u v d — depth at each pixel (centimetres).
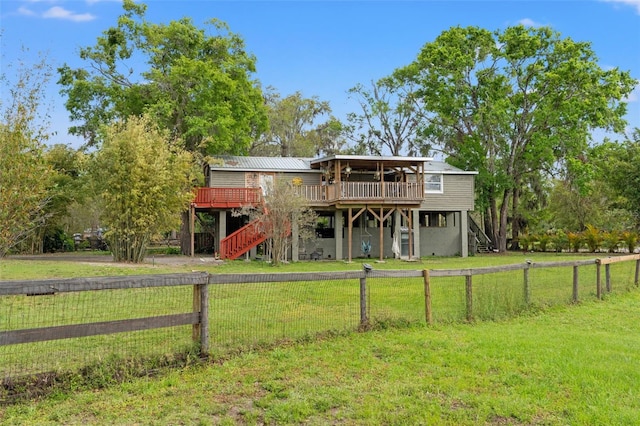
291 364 514
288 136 4075
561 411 407
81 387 428
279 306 836
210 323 680
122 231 1762
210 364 505
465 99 3042
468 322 757
